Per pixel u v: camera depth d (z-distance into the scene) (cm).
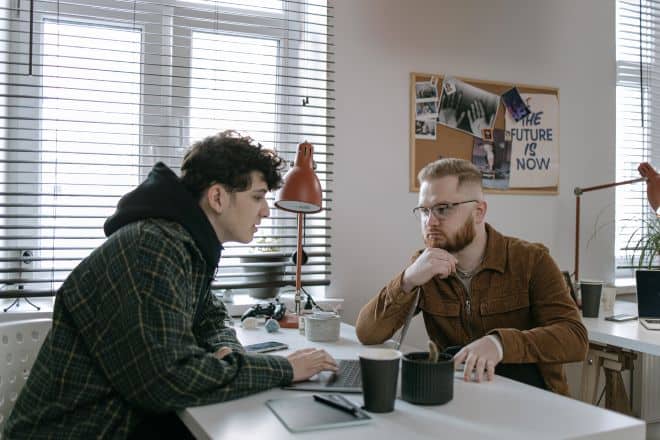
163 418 118
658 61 331
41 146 221
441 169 159
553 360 136
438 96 270
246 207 132
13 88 219
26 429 108
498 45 284
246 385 108
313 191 182
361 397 109
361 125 256
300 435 87
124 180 231
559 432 90
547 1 296
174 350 103
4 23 218
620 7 321
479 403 105
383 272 259
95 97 227
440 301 163
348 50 255
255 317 198
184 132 240
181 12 241
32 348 139
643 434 94
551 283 153
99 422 108
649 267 310
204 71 242
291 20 245
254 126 249
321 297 252
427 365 103
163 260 109
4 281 208
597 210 304
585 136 302
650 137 330
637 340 194
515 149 286
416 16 267
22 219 219
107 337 105
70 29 226
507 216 284
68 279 113
